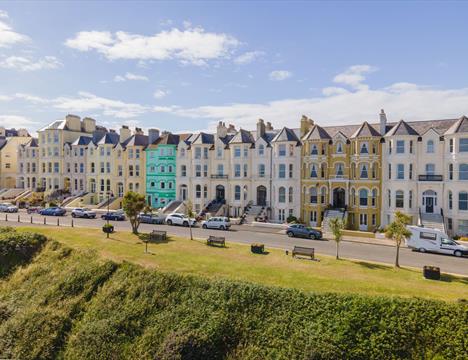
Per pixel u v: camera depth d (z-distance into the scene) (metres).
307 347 15.70
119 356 18.06
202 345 16.98
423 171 38.62
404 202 38.69
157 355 17.05
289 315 17.30
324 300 17.42
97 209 55.72
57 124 70.19
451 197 36.59
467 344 14.75
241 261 24.11
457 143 36.03
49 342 19.55
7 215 49.31
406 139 38.69
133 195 33.75
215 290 19.47
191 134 58.47
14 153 78.38
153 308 19.91
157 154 56.84
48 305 22.27
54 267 26.17
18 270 27.17
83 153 65.00
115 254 25.73
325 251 28.50
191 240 31.55
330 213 41.56
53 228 36.88
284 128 47.00
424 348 15.14
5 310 22.80
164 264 23.25
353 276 20.89
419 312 16.11
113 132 71.81
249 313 18.00
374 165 41.03
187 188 53.97
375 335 15.64
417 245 29.19
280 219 45.81
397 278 20.67
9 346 19.70
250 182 49.06
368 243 32.50
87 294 22.33
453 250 27.84
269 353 16.16
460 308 15.88
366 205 41.31
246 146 49.28
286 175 45.31
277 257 25.41
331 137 44.62
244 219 45.19
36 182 71.06
